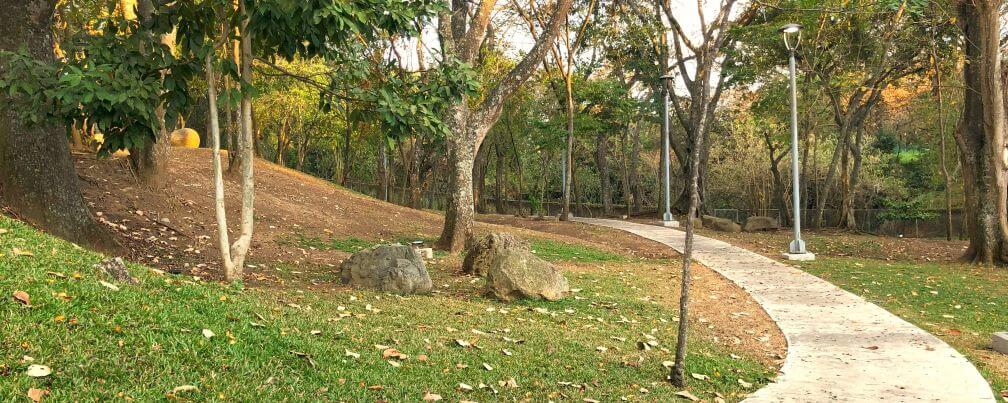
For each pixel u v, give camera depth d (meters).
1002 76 19.92
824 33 29.64
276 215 18.16
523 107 39.47
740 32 29.83
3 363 4.36
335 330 7.00
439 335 7.62
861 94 30.64
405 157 44.44
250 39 9.32
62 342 4.86
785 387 7.21
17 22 9.88
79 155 16.92
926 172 43.34
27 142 10.13
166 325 5.65
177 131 29.66
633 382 6.80
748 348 9.23
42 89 7.56
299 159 46.09
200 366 5.14
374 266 10.76
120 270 7.01
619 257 18.73
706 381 7.19
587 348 7.91
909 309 12.50
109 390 4.42
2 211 9.74
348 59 10.19
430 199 50.00
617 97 36.25
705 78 7.21
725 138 48.44
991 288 14.94
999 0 18.36
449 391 5.79
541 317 9.54
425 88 9.95
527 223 30.20
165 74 8.74
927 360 8.45
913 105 36.47
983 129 19.50
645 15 33.25
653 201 58.03
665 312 11.01
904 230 36.69
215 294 7.30
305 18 7.73
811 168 45.47
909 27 26.75
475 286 11.84
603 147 45.19
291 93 31.81
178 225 14.89
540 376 6.57
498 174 44.69
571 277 13.70
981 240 19.25
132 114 7.90
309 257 14.37
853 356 8.72
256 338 6.01
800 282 15.29
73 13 17.75
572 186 57.38
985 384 7.32
